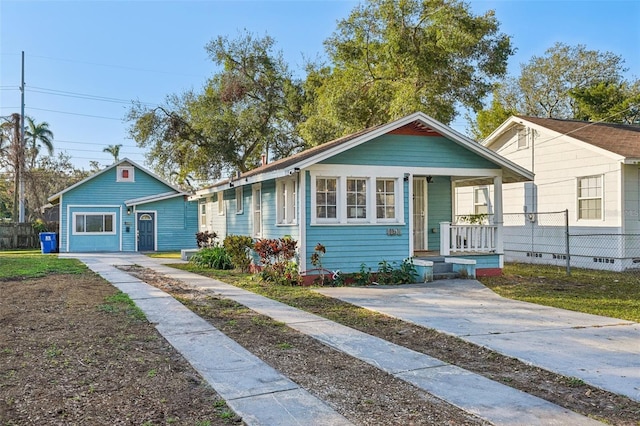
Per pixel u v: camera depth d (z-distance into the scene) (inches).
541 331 283.0
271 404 169.8
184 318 310.7
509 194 746.8
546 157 679.1
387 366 215.8
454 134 506.9
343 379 198.1
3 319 298.5
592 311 343.9
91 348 236.4
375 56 1005.2
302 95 1344.7
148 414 159.6
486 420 157.9
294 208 497.4
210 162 1307.8
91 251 1009.5
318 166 473.1
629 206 579.5
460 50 912.3
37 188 1555.1
